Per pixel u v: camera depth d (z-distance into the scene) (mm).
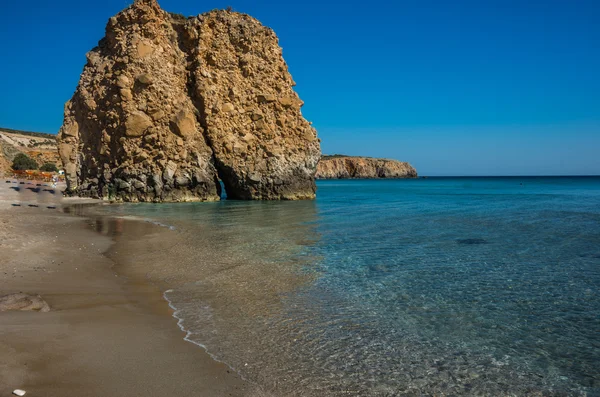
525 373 5648
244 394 4863
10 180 57094
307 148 39438
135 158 34938
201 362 5613
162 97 35156
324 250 13680
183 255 12711
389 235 16844
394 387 5234
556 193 53094
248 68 37844
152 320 7121
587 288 9453
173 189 35375
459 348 6391
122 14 36969
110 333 6371
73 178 37969
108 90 35594
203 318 7371
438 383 5355
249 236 16484
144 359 5555
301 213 25938
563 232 17594
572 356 6152
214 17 37938
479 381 5422
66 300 7867
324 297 8742
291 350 6180
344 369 5652
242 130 37562
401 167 173125
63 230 17016
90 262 11359
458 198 42375
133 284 9391
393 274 10648
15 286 8469
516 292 9180
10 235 14180
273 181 38000
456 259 12391
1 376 4711
